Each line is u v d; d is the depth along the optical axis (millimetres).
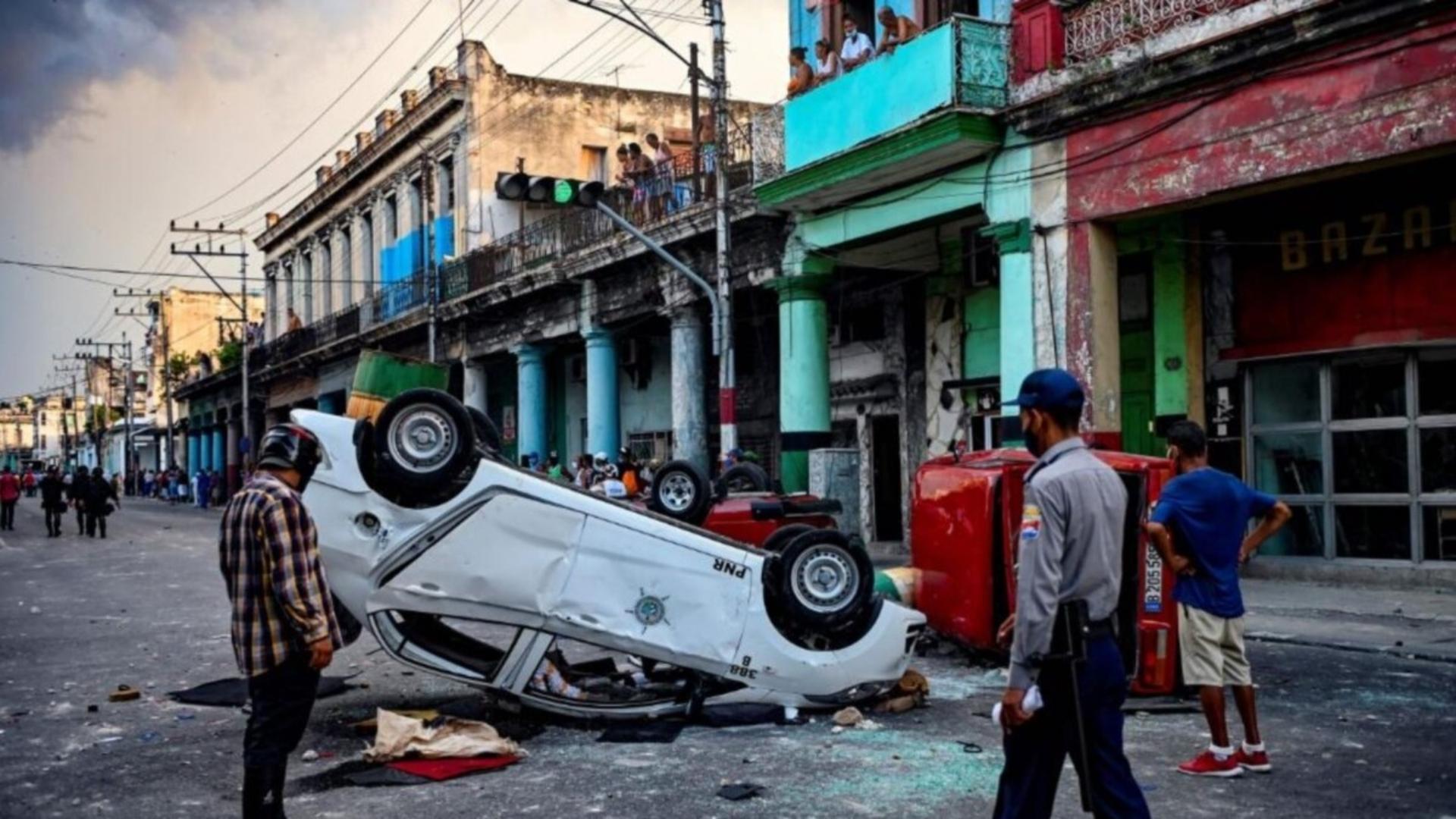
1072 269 13711
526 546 7031
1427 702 7496
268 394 53688
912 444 19672
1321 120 11117
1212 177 12109
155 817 5645
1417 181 12617
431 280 31062
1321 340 13562
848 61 16547
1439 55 10211
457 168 33750
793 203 17547
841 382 21203
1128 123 13008
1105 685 3754
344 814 5508
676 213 20438
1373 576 13242
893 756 6406
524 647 7117
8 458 117938
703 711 7301
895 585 9625
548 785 5953
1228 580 5887
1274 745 6488
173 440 72938
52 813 5727
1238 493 5926
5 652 11039
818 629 7219
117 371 110062
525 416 28781
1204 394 14906
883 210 16547
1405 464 13086
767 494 12000
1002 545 8680
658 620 7121
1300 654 9297
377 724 7020
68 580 18594
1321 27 10914
